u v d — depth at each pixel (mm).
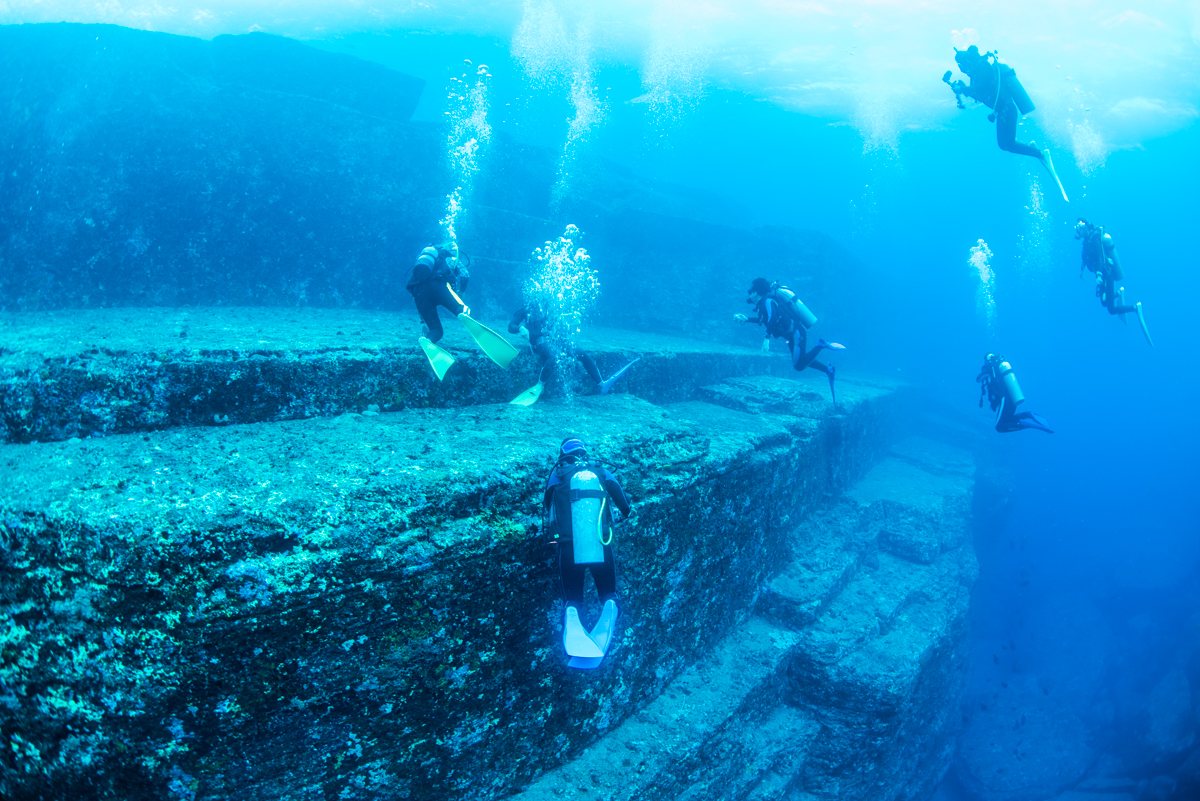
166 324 7059
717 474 7246
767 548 9234
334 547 3943
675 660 7254
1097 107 22016
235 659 3652
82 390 4574
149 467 4145
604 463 5984
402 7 20672
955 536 13828
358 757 4238
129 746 3471
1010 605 21328
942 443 19844
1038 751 16344
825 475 12719
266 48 13117
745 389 12258
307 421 5543
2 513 3514
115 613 3385
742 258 18781
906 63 20656
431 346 6328
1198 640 18219
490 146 15617
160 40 11078
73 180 9945
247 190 11352
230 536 3635
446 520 4559
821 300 19672
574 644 4566
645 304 17828
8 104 10273
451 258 6539
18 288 9562
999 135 6359
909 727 10875
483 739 4941
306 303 11797
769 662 8062
